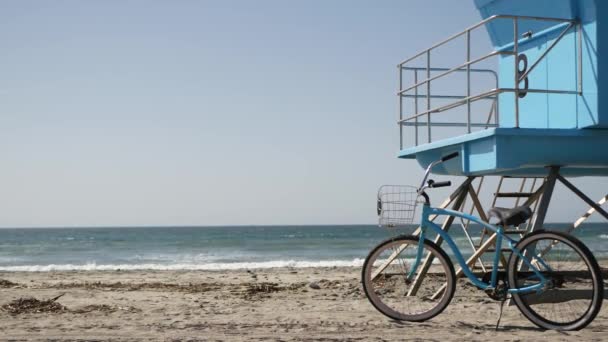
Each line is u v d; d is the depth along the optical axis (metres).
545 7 7.64
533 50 8.07
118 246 62.28
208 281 13.42
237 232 122.12
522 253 5.57
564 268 6.06
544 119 7.82
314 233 107.44
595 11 6.90
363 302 7.99
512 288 5.60
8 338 5.38
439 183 5.81
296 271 17.92
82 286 11.68
